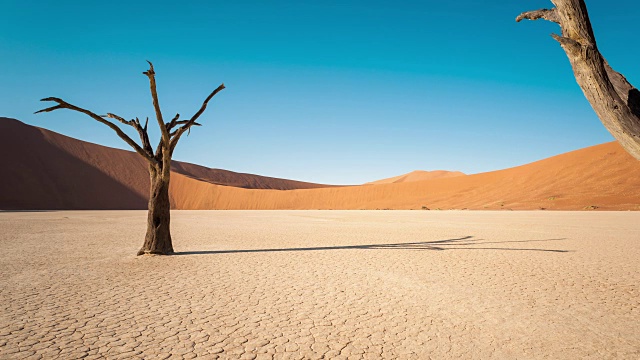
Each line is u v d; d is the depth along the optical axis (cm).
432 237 1798
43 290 755
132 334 514
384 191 9256
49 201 7188
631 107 249
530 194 6050
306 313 612
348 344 484
